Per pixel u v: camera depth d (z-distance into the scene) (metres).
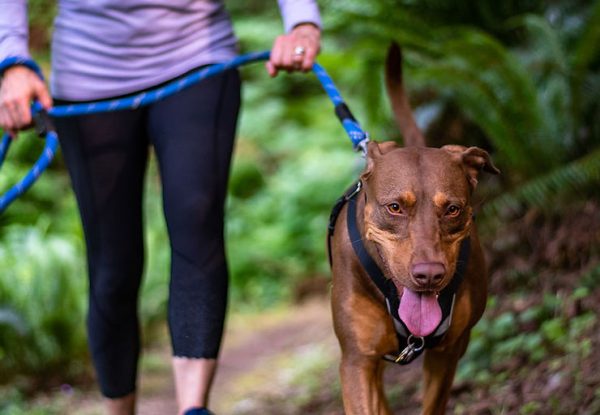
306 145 12.73
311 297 10.29
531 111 5.75
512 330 5.05
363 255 3.13
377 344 3.20
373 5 6.39
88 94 3.91
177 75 3.85
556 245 5.61
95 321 4.04
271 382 6.48
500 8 6.73
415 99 6.84
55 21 4.05
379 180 3.04
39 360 6.88
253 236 11.27
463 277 3.13
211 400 6.34
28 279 6.98
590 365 4.29
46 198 10.05
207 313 3.72
